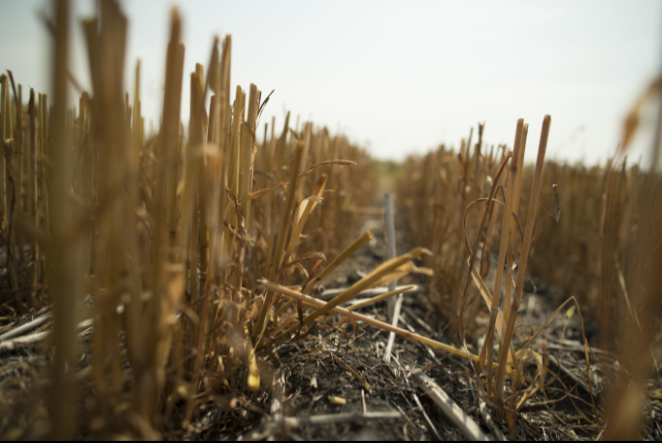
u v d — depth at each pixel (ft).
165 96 0.52
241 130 0.75
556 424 0.80
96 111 0.47
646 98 0.43
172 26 0.50
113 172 0.46
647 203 0.58
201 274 0.67
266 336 0.78
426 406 0.78
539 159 0.68
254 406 0.68
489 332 0.77
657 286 0.51
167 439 0.61
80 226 0.43
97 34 0.46
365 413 0.71
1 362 0.69
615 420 0.56
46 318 0.83
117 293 0.51
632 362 0.56
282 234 0.78
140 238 0.55
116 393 0.53
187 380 0.68
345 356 0.88
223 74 0.62
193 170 0.55
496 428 0.73
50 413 0.52
